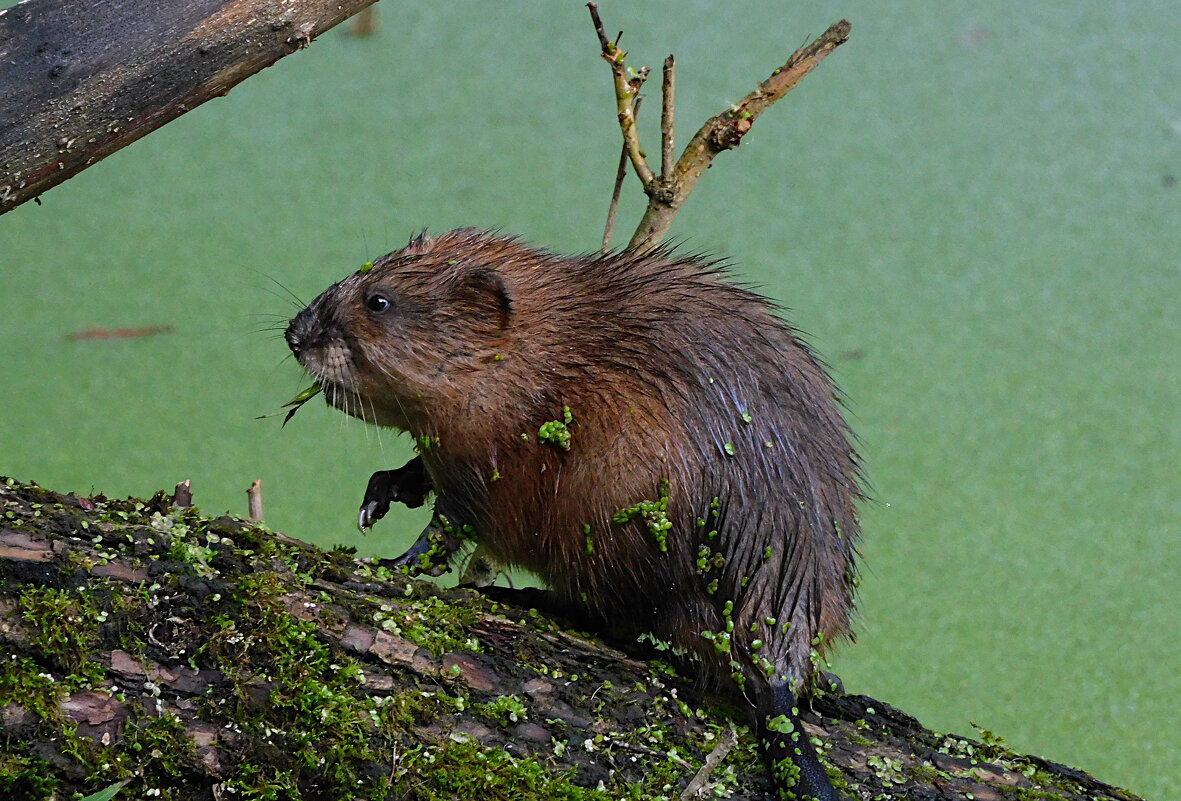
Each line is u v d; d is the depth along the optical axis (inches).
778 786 163.5
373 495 168.6
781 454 165.5
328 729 162.2
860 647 174.7
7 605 161.8
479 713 163.0
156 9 163.8
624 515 165.5
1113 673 174.2
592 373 166.4
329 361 167.6
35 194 163.9
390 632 163.2
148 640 162.2
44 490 163.0
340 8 164.9
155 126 164.2
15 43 163.3
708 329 166.2
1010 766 164.9
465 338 166.9
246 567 162.9
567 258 168.6
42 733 161.6
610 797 162.9
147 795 161.9
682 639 165.2
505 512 167.2
